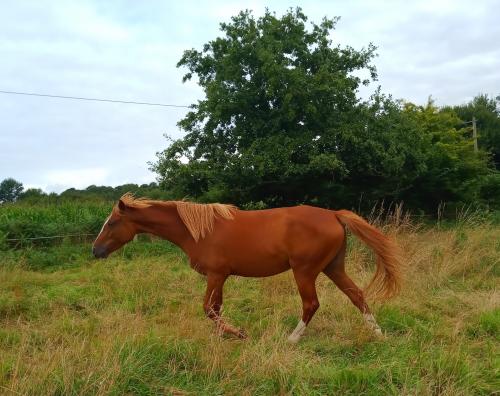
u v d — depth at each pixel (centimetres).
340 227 488
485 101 3250
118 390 340
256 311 571
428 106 1739
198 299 639
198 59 1184
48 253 951
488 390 352
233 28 1138
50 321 541
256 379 364
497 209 1560
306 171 1047
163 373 378
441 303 583
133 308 593
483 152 1633
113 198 2178
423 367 375
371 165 1141
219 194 1166
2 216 1116
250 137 1132
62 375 342
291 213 486
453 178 1403
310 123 1118
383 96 1200
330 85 1082
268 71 1030
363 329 464
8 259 855
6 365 381
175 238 519
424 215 1374
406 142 1198
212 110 1104
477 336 474
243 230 487
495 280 700
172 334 438
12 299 604
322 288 634
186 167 1103
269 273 496
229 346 440
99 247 532
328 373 377
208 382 366
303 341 475
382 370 374
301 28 1138
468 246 812
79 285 720
